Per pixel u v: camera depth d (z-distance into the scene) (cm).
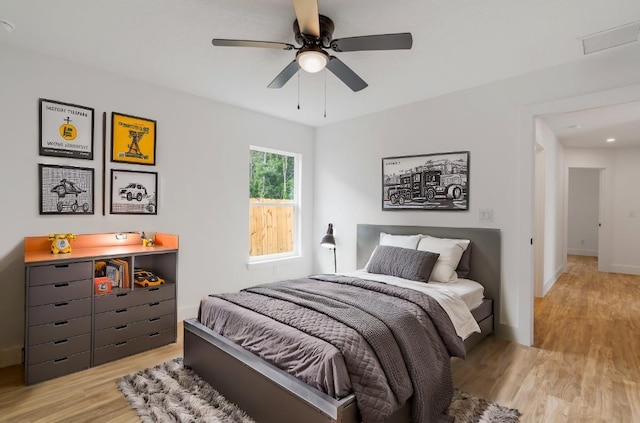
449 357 213
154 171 332
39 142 267
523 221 301
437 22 218
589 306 412
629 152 609
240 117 403
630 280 559
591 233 852
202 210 370
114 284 278
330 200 472
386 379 163
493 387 224
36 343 228
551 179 501
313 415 152
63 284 240
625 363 259
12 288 257
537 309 400
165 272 312
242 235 408
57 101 274
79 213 288
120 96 308
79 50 262
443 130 355
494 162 320
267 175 450
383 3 198
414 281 300
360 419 155
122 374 243
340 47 205
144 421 186
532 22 217
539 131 413
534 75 295
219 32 235
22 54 259
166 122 339
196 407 197
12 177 256
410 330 196
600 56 263
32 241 263
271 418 174
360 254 428
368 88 338
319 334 174
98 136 297
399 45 199
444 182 354
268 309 213
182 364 255
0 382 229
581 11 205
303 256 484
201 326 239
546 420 188
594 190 847
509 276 310
